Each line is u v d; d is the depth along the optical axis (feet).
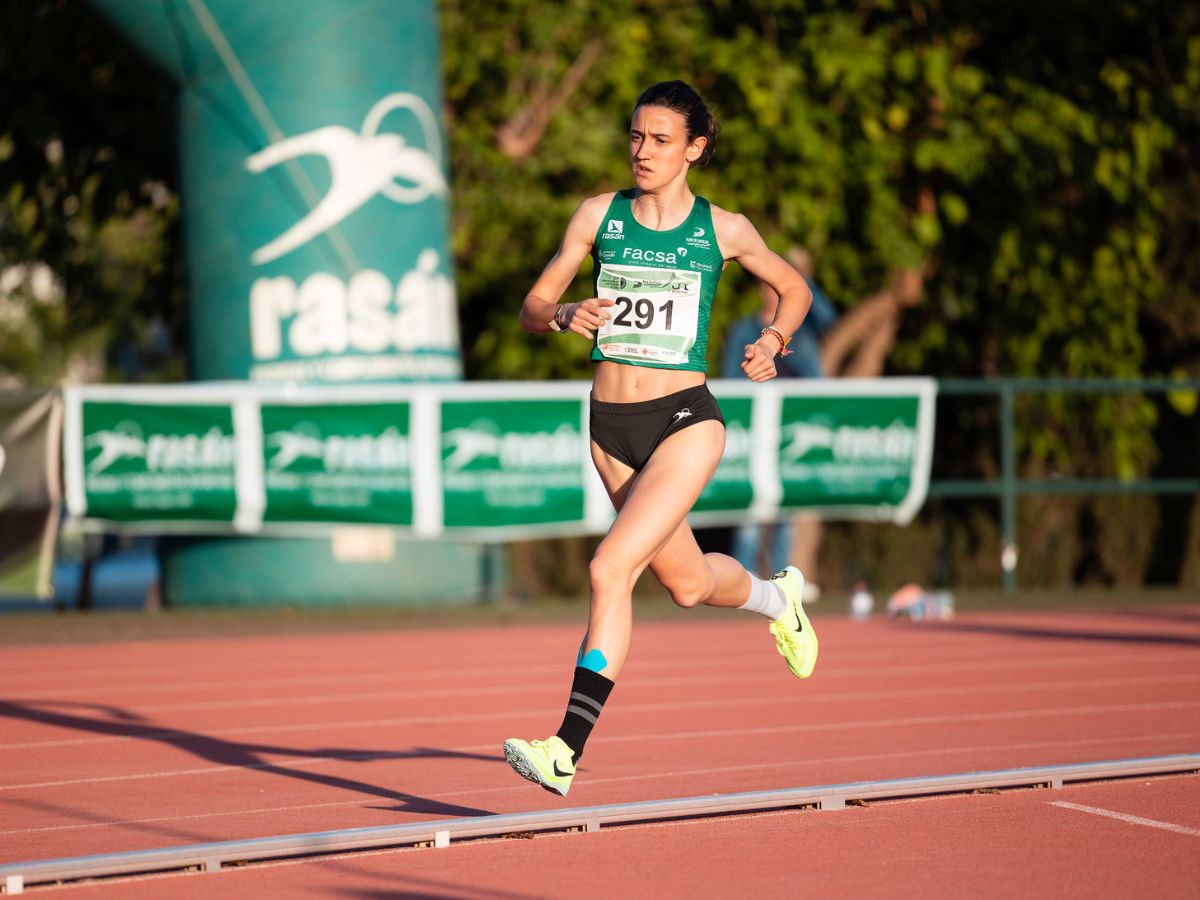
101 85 184.14
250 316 152.25
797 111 181.37
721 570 61.21
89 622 141.28
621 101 185.68
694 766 71.31
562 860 50.96
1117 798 61.16
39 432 139.64
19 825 59.52
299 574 149.18
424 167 156.66
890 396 158.51
